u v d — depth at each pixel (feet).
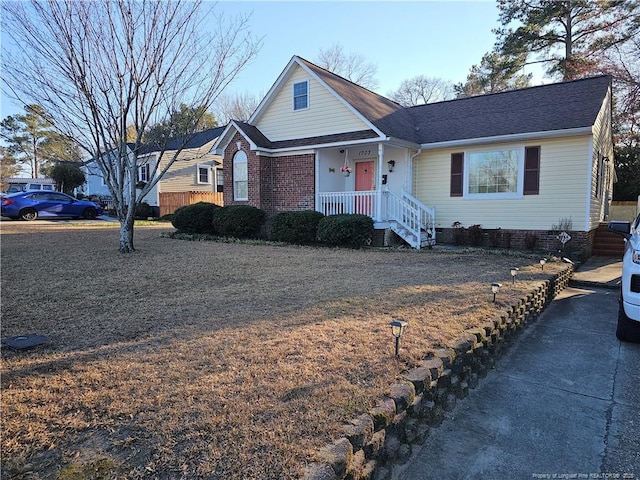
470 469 8.63
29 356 11.06
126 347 11.76
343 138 41.60
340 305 16.48
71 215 68.80
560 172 36.60
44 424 7.68
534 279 22.68
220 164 84.89
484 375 13.48
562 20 73.41
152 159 75.72
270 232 42.65
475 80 96.99
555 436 9.93
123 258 29.14
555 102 40.75
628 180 70.54
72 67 27.76
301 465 6.42
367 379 9.69
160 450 6.87
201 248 36.09
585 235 35.83
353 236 36.73
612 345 16.40
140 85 30.07
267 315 15.06
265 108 48.88
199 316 14.94
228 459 6.61
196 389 9.07
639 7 64.03
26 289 19.27
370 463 7.61
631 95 54.70
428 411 9.93
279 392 8.95
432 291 19.13
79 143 30.60
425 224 40.70
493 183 39.86
